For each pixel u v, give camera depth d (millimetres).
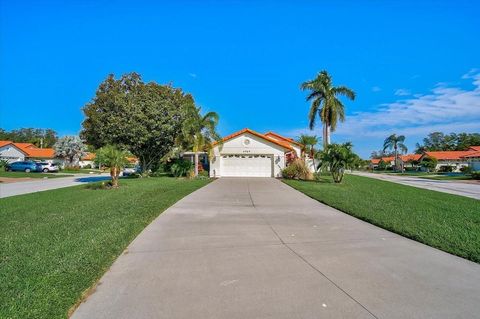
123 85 32719
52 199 14312
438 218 9477
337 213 10469
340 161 23719
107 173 49625
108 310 4004
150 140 29266
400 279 4945
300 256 6051
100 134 30562
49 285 4422
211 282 4848
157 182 22453
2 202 13461
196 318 3807
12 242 6812
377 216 9508
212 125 28172
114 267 5484
